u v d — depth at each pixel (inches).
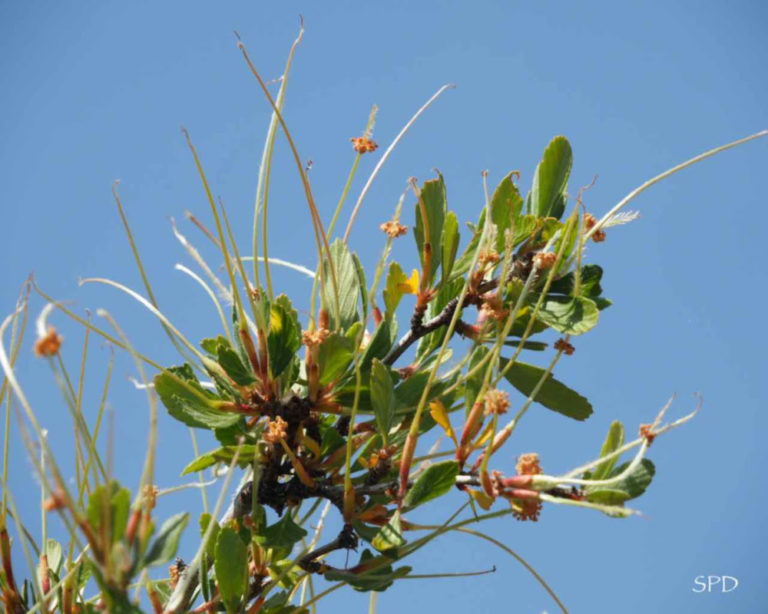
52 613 29.4
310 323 30.5
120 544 27.0
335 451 30.6
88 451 28.1
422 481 29.3
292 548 30.6
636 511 28.2
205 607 30.0
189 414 30.3
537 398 30.9
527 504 28.8
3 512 29.6
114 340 29.4
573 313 30.8
